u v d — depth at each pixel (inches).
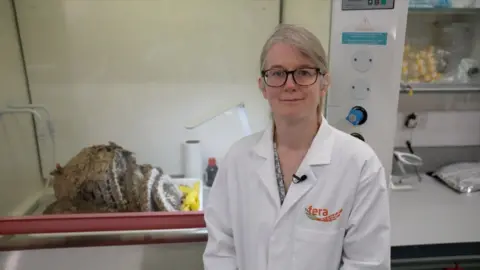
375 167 34.8
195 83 63.4
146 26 60.7
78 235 44.8
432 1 60.6
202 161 63.1
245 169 38.3
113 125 63.9
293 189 35.3
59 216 43.3
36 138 60.7
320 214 34.9
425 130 71.2
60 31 58.9
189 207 49.8
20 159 55.6
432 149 72.4
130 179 50.2
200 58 62.5
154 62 62.2
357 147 35.8
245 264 38.3
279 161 37.8
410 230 48.8
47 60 59.7
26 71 59.4
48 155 61.4
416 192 63.3
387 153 46.8
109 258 45.5
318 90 33.9
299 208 35.3
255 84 62.0
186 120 64.2
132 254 45.6
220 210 40.3
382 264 34.1
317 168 35.6
